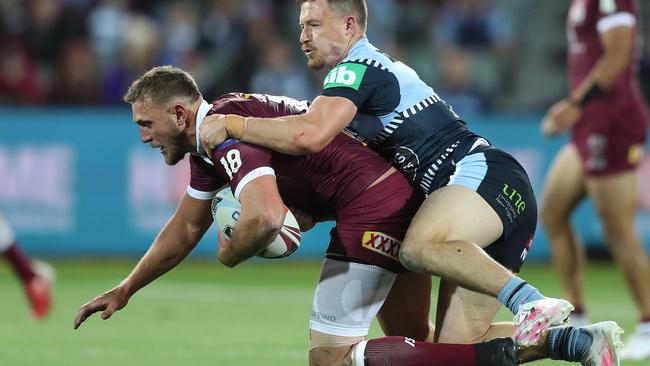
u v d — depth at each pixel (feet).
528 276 139.54
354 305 59.77
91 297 114.62
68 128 147.95
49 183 147.33
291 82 164.14
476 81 177.37
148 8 174.81
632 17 86.07
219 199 58.85
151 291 121.80
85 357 77.15
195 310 105.81
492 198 58.44
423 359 56.70
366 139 61.05
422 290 64.95
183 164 149.69
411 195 60.95
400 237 60.34
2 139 146.10
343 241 59.93
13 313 102.68
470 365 56.18
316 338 60.34
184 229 63.72
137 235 149.18
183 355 78.48
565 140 154.51
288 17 180.55
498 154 60.64
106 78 161.27
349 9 61.00
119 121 149.07
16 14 163.02
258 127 57.52
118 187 148.97
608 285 133.28
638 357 83.10
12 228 146.00
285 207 56.90
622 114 89.04
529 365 73.97
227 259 57.72
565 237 92.43
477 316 60.49
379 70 59.72
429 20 181.98
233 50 165.07
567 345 57.82
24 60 156.56
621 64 85.40
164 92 58.85
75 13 164.86
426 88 61.87
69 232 147.95
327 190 60.39
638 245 88.43
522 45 189.06
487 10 182.50
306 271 144.97
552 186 92.27
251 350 81.15
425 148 60.54
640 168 149.79
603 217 90.02
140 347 82.28
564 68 187.01
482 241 57.82
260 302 112.68
